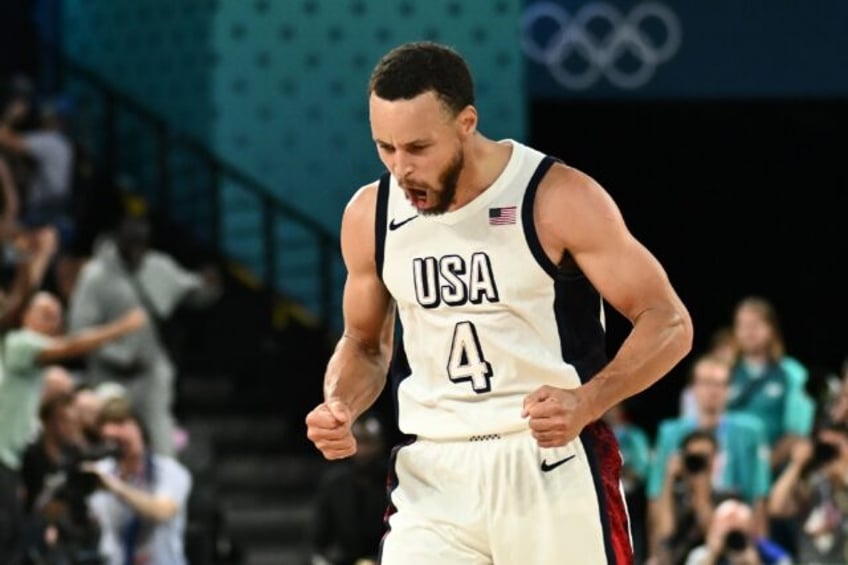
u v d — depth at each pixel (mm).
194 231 31266
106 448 17906
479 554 9469
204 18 31156
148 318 24641
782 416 22734
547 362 9336
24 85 30094
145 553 19812
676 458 19438
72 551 17641
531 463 9367
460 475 9461
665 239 35250
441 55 8992
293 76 31312
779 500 21172
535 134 34094
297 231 31234
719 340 24078
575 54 31312
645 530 24078
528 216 9250
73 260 27109
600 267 9188
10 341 18609
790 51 31906
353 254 9734
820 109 34812
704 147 34906
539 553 9375
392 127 8938
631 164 34688
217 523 22828
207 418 28312
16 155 28219
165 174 30203
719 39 31609
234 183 31000
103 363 24359
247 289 30156
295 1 31312
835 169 35438
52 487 17734
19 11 33625
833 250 35906
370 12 31547
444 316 9438
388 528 9664
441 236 9367
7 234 23156
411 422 9594
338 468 23312
